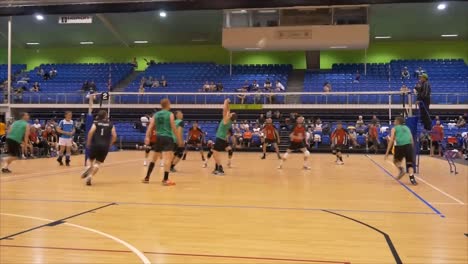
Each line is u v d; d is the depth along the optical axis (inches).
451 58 1171.3
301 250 156.1
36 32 1196.5
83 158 674.2
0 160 582.9
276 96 994.1
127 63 1273.4
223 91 1063.0
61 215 216.2
